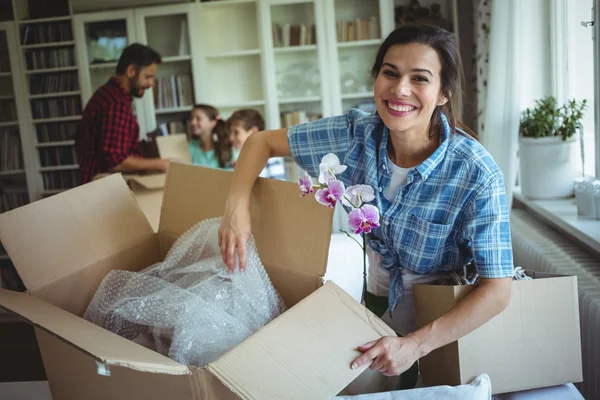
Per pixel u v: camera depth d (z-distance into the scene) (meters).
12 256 1.25
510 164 2.74
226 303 1.22
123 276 1.28
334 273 2.32
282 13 4.49
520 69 2.66
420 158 1.29
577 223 2.18
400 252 1.34
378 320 1.10
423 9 4.53
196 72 4.52
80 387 1.15
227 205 1.34
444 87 1.21
